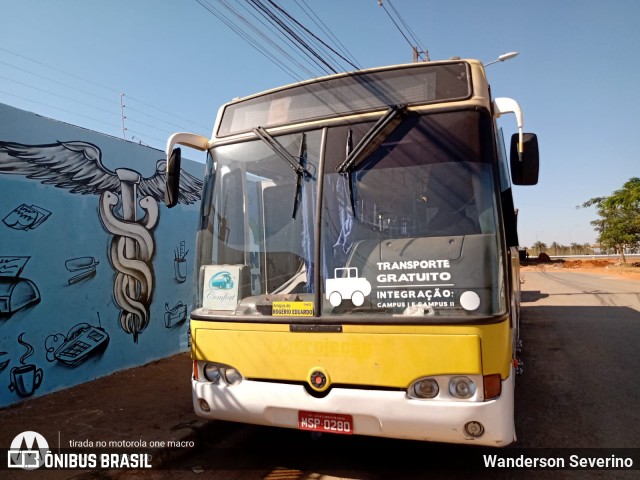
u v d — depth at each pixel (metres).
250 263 3.89
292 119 4.02
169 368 7.14
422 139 3.55
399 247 3.37
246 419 3.63
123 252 7.09
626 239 39.03
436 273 3.25
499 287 3.21
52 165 6.04
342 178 3.65
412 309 3.25
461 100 3.56
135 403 5.47
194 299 4.07
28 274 5.69
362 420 3.26
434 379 3.13
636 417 5.05
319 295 3.47
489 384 3.07
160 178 7.92
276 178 3.93
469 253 3.23
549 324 11.52
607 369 7.05
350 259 3.46
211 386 3.76
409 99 3.69
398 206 3.49
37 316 5.78
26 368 5.63
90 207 6.55
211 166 4.30
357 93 3.83
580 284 24.70
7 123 5.53
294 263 3.73
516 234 3.95
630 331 10.20
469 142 3.46
